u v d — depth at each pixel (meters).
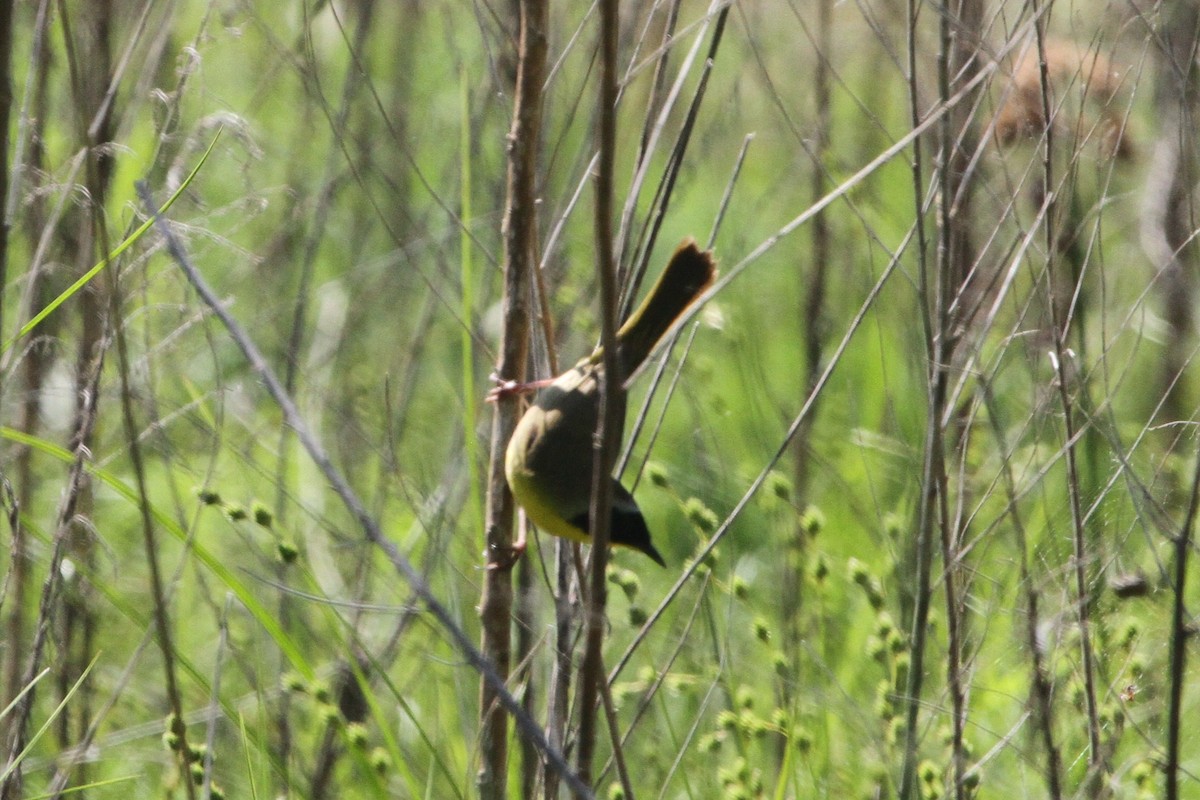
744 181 16.03
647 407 7.73
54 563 7.27
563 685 7.64
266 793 8.01
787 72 13.85
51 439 9.71
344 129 9.11
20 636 9.09
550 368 7.55
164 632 6.39
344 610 9.73
